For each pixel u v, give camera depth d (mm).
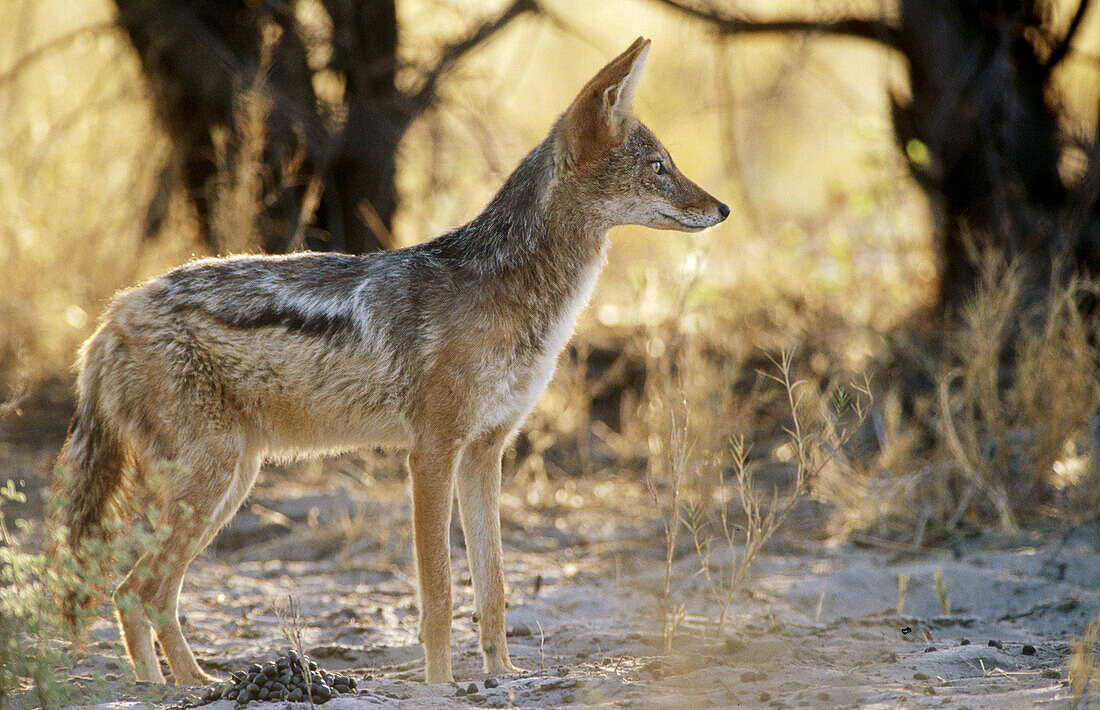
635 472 15258
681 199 8641
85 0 19359
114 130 18344
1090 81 17875
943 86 16172
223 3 16172
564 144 8414
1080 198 15469
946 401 12242
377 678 7602
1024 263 15047
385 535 12023
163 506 7660
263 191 15578
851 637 8203
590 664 7695
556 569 11305
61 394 16625
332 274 8070
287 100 15734
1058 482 12367
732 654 7695
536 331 8250
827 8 17328
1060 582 9953
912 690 6602
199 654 8359
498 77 19391
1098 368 12930
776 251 20312
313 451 8367
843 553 11562
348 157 16562
